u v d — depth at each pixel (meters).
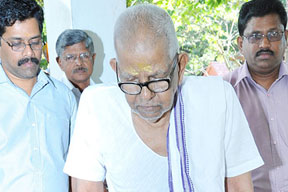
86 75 2.24
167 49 0.74
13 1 1.25
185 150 0.91
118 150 0.95
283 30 1.60
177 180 0.93
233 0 6.10
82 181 1.01
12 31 1.27
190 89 0.93
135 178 0.96
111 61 0.84
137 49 0.72
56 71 2.74
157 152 0.95
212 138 0.91
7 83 1.38
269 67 1.61
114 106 0.95
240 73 1.74
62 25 2.56
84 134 0.98
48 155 1.40
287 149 1.61
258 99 1.66
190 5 5.89
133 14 0.74
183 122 0.91
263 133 1.64
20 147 1.35
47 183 1.38
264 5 1.59
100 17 2.59
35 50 1.32
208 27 6.32
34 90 1.42
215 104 0.92
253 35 1.61
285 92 1.63
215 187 0.90
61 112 1.48
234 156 0.97
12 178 1.32
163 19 0.74
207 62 6.54
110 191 1.01
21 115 1.37
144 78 0.74
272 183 1.61
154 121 0.90
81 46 2.20
